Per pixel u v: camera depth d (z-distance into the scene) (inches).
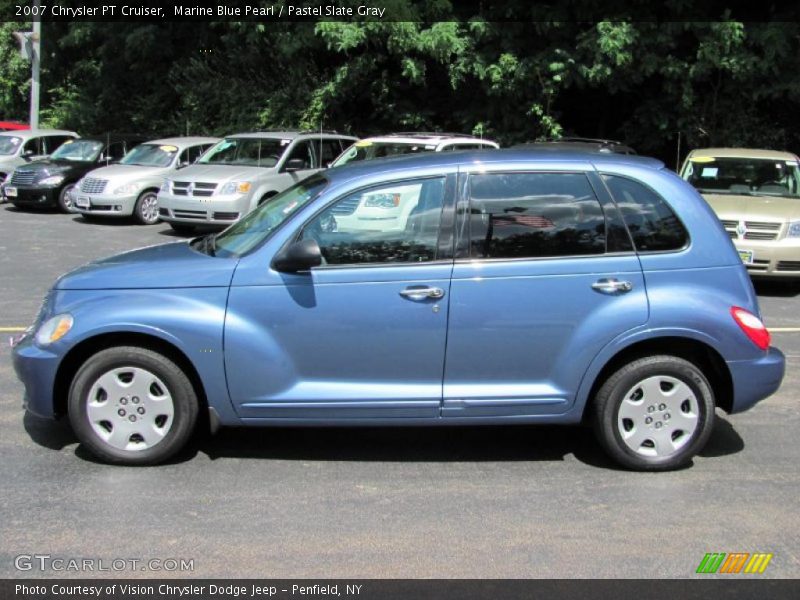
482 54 698.2
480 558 145.3
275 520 159.0
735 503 169.5
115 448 182.1
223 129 858.1
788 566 144.0
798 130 708.0
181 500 167.2
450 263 179.0
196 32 927.7
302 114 793.6
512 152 191.9
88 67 1008.2
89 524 156.1
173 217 538.6
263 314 177.9
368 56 721.0
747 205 399.9
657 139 720.3
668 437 184.2
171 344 179.2
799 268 382.3
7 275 400.8
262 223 193.8
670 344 185.2
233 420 182.1
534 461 192.1
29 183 650.2
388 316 177.9
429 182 182.5
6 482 174.1
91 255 462.0
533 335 179.5
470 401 180.7
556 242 181.2
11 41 1032.8
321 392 179.8
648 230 182.7
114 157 701.9
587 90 759.7
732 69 625.9
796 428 215.2
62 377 183.6
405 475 182.7
